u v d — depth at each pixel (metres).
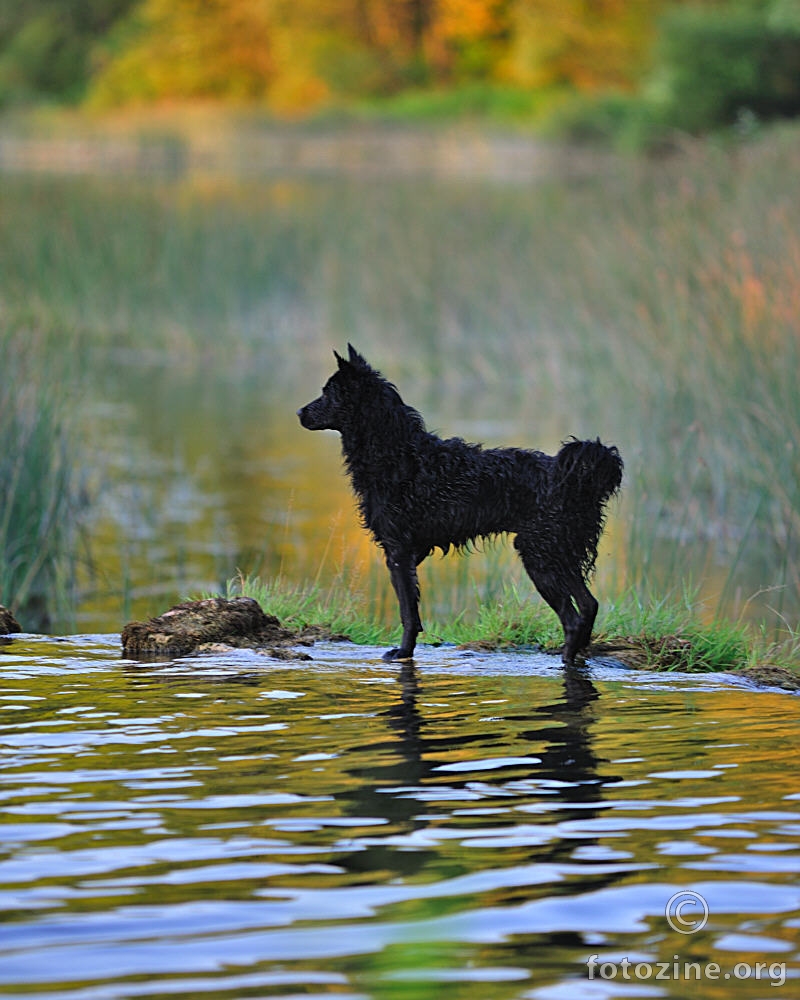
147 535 17.23
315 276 33.38
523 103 72.44
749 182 21.78
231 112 81.19
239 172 59.66
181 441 23.05
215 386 28.45
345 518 18.00
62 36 101.50
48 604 14.51
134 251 34.16
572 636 9.95
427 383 28.11
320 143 72.50
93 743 7.52
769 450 16.12
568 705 8.59
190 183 50.69
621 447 19.09
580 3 75.69
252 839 6.03
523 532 9.93
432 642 11.19
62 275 33.03
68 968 4.80
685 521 16.11
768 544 15.57
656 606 11.11
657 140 50.19
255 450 22.55
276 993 4.63
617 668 9.89
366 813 6.39
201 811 6.40
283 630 10.84
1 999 4.57
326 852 5.89
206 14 90.81
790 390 15.95
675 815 6.39
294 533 17.19
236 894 5.44
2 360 16.59
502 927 5.16
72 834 6.08
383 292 31.19
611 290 23.23
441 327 29.75
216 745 7.50
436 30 81.75
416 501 10.03
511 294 28.95
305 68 84.00
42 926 5.14
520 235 31.47
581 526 9.90
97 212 37.19
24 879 5.57
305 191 45.81
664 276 20.25
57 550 15.30
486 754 7.39
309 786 6.79
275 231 35.28
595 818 6.36
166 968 4.81
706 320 18.48
